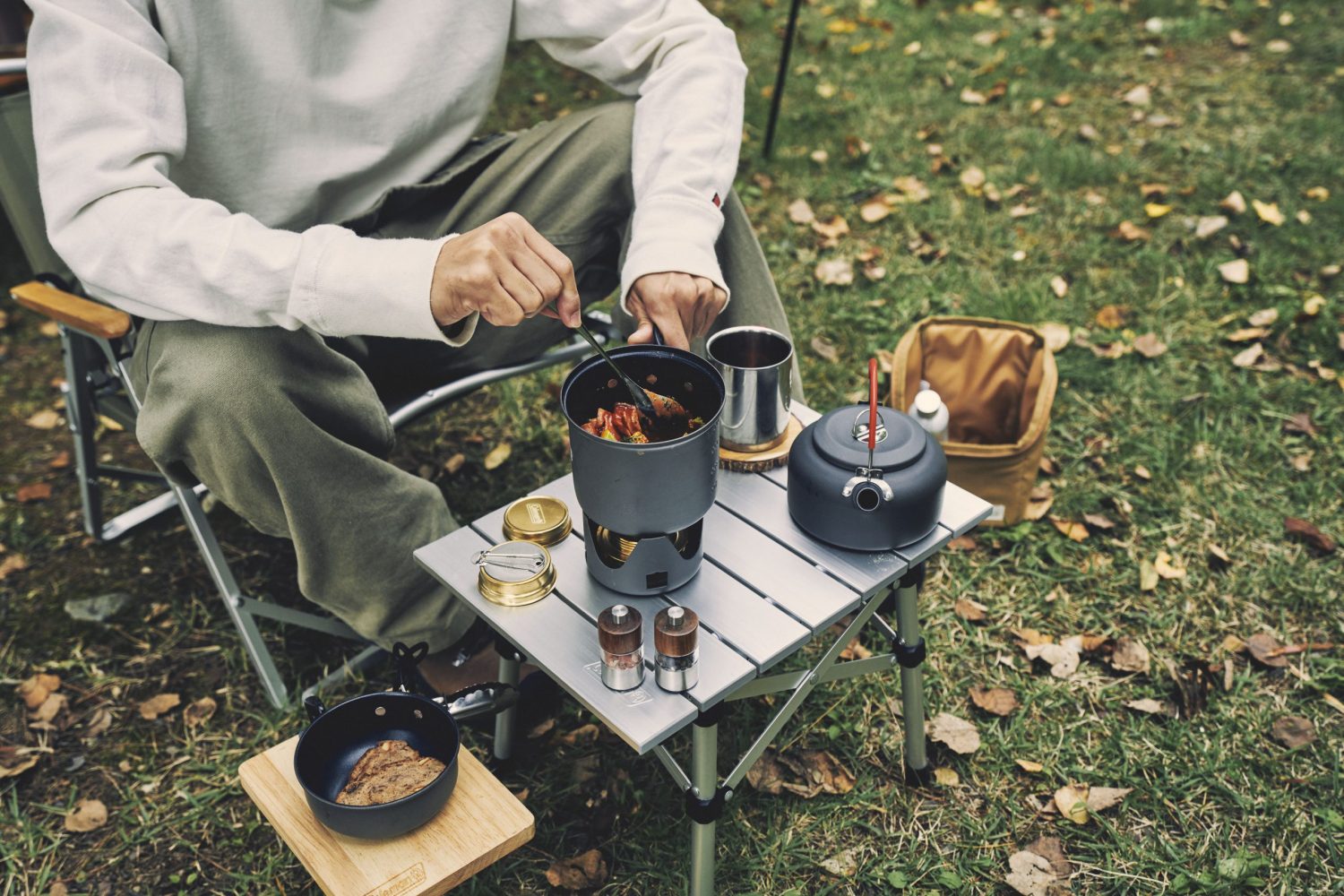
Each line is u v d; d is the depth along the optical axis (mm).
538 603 1312
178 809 1688
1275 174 3219
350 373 1548
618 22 1736
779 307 1788
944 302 2742
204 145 1558
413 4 1630
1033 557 2041
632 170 1704
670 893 1521
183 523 2254
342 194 1714
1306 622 1907
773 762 1683
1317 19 4121
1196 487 2195
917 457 1317
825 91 3783
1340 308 2660
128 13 1395
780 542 1373
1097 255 2906
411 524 1597
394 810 1206
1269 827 1569
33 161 1768
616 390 1337
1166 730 1722
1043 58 3969
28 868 1616
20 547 2215
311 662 1911
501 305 1275
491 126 3688
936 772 1670
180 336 1462
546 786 1671
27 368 2801
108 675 1922
